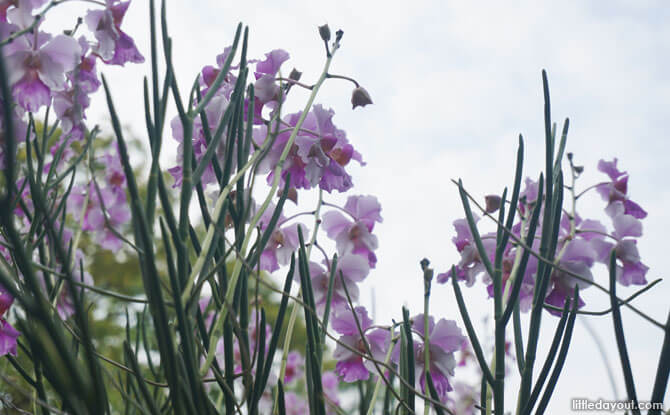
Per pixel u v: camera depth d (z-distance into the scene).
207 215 1.17
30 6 1.18
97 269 6.18
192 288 1.10
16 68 1.17
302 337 5.30
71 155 1.58
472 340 1.16
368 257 1.45
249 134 1.19
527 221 1.29
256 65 1.27
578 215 1.34
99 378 1.02
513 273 1.20
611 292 1.09
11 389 1.39
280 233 1.38
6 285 1.00
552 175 1.16
